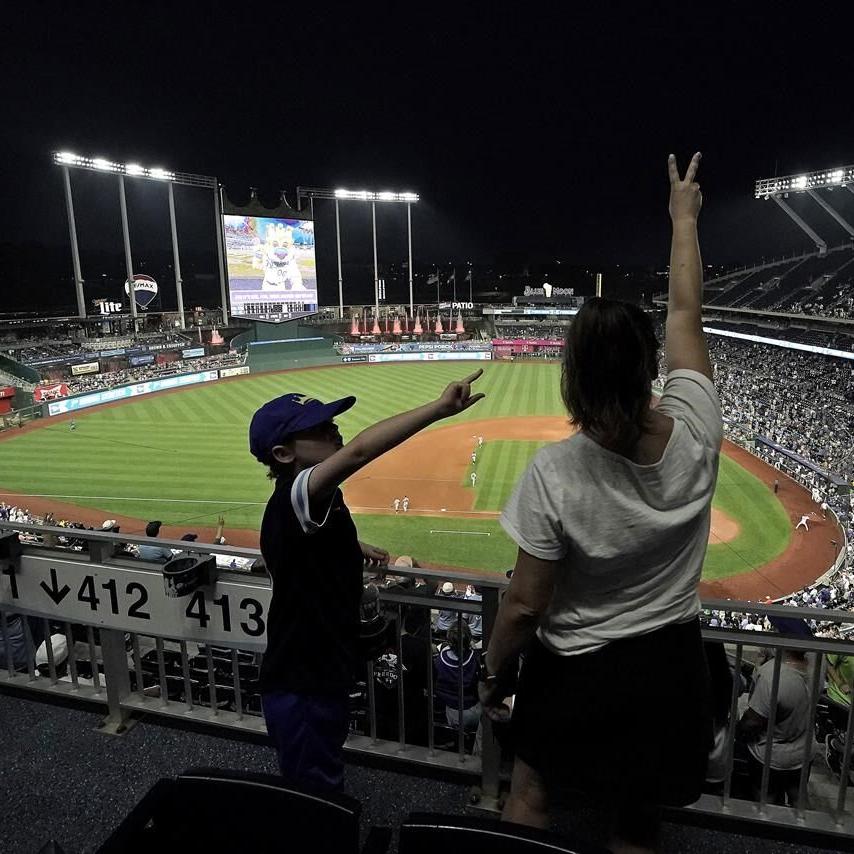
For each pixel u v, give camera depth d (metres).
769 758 3.22
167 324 69.06
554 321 84.75
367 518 23.45
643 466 1.69
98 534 3.91
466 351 67.19
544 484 1.75
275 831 1.93
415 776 3.60
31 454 31.33
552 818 3.21
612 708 1.85
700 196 2.42
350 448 2.12
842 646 3.01
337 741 2.68
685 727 1.88
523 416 40.12
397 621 3.58
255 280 62.19
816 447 30.94
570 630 1.90
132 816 1.92
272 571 2.54
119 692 4.05
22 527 4.14
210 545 3.71
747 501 25.09
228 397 46.81
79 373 51.22
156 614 3.91
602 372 1.62
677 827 3.22
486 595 3.27
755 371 50.31
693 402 1.90
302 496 2.21
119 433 35.72
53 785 3.52
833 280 57.72
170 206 60.91
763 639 3.13
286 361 61.03
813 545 21.06
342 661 2.58
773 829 3.19
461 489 26.66
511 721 2.11
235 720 3.98
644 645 1.84
